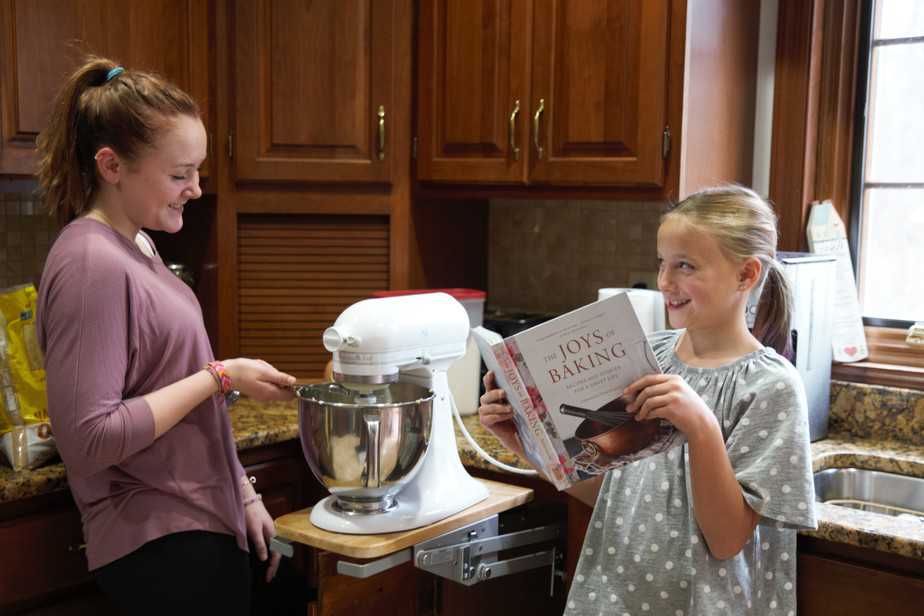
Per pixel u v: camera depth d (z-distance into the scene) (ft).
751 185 7.65
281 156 7.79
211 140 7.71
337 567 4.86
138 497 5.16
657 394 4.28
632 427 4.43
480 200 8.95
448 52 7.67
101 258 4.82
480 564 5.42
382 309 5.01
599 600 4.98
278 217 7.96
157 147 4.93
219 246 7.86
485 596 6.31
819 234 7.32
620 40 6.91
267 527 5.90
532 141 7.40
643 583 4.86
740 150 7.45
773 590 4.84
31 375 5.85
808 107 7.30
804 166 7.35
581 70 7.10
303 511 5.32
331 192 7.90
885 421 6.88
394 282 8.09
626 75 6.91
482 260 9.06
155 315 5.03
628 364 4.34
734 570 4.63
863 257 7.49
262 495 6.90
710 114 7.02
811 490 4.41
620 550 4.96
